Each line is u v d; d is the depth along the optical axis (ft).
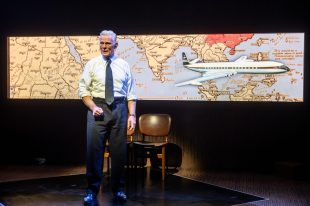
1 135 21.25
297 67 18.84
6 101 20.95
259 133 19.47
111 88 13.26
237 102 19.43
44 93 20.68
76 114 20.70
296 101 18.94
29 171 19.21
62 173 18.81
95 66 13.39
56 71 20.51
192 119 19.94
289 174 18.11
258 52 19.07
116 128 13.48
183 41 19.57
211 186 16.55
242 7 19.10
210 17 19.35
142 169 19.81
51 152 21.02
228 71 19.33
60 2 20.29
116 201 14.07
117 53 20.04
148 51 19.84
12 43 20.72
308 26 18.67
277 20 18.88
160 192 15.46
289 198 14.85
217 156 19.90
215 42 19.34
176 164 20.25
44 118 20.94
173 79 19.74
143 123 19.08
